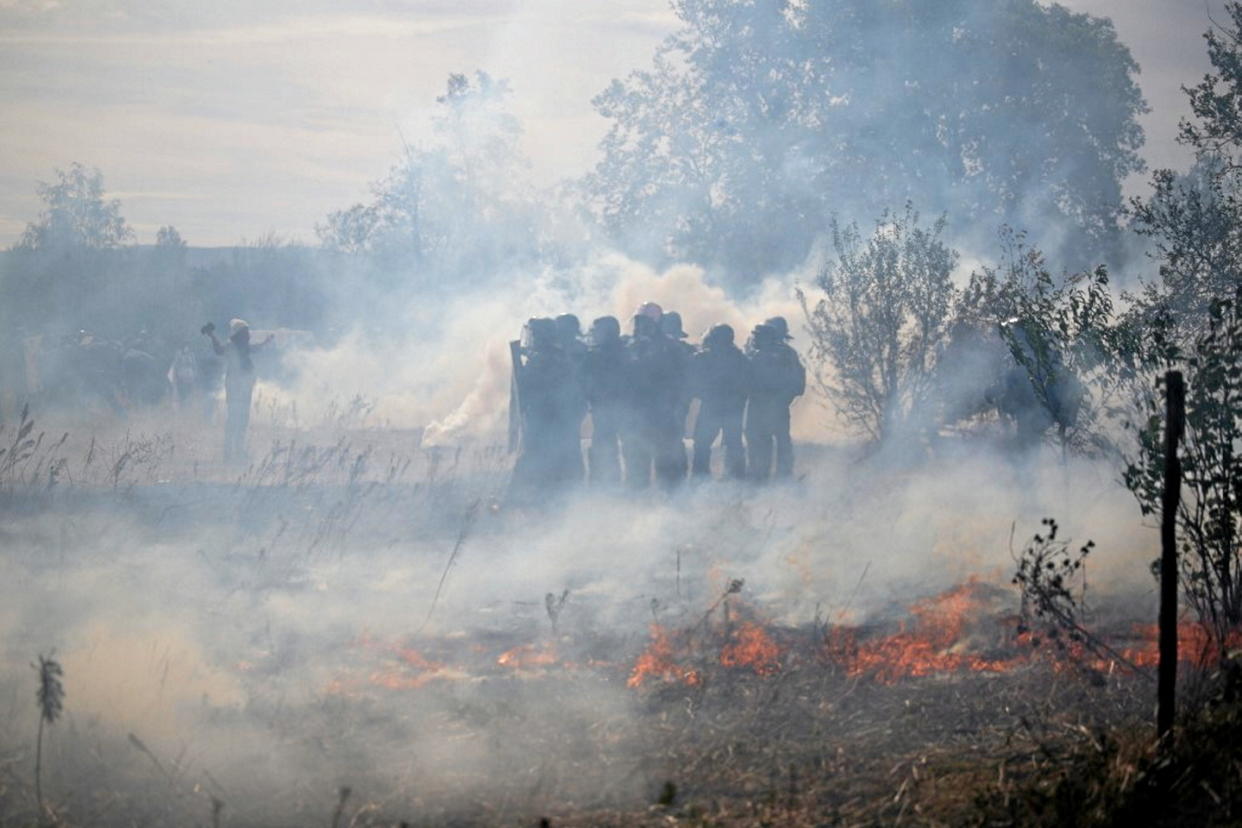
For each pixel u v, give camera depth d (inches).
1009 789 425.4
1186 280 1328.7
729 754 475.8
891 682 572.7
